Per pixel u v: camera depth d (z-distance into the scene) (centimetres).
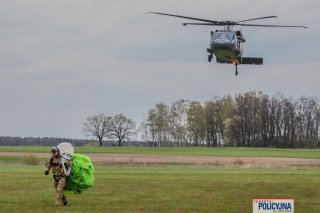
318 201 2606
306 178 4028
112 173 4656
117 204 2397
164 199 2592
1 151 12238
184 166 6694
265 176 4284
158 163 7550
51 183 3338
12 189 2984
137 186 3225
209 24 4522
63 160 2294
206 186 3247
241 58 4669
